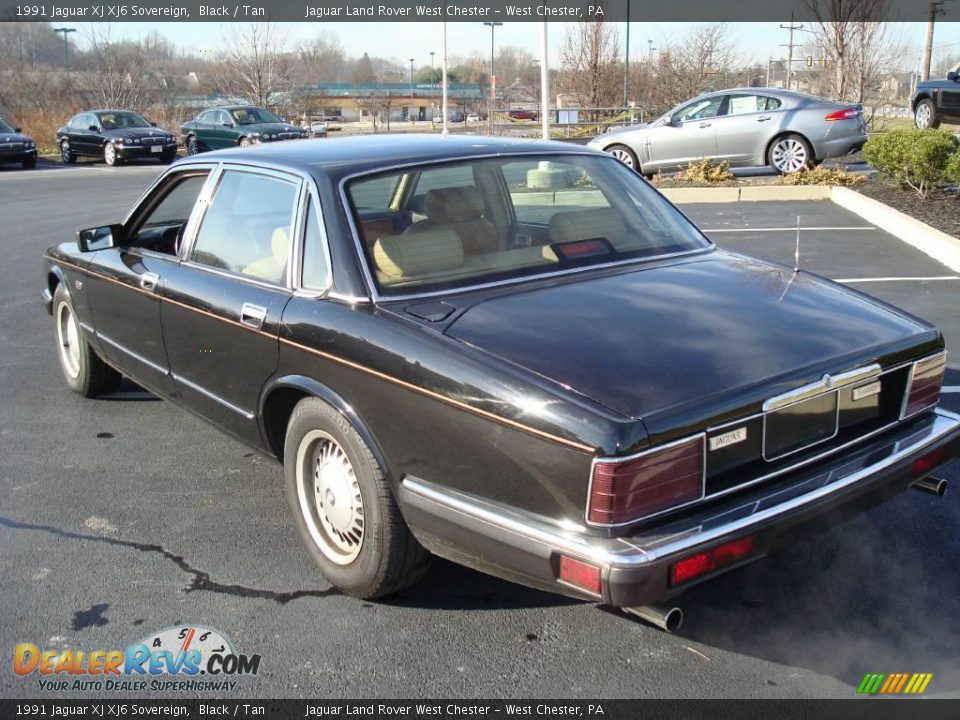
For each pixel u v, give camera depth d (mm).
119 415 5750
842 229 11438
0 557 3975
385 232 3635
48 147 36656
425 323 3250
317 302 3566
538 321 3223
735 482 2889
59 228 13953
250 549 4020
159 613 3539
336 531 3645
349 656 3260
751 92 16047
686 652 3244
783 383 2951
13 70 40500
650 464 2684
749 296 3533
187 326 4344
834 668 3135
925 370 3418
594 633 3373
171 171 4801
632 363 2941
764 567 3775
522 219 3967
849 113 15484
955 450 3461
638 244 4027
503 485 2910
